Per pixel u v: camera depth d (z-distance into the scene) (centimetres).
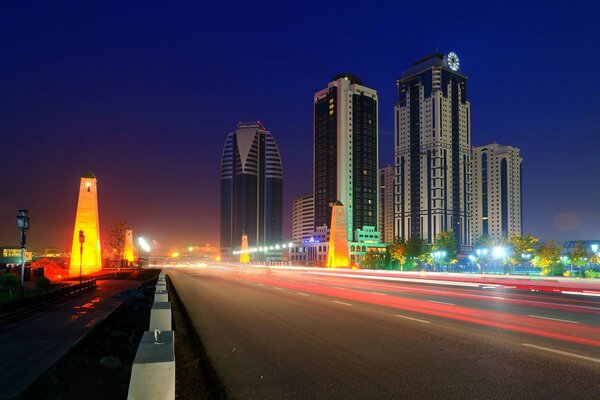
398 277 5397
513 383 730
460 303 2089
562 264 7900
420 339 1136
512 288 3306
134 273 5959
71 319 1647
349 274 6575
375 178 19075
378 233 18838
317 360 921
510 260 8088
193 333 1313
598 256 7381
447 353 965
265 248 15438
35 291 2905
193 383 791
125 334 1421
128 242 11469
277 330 1327
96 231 6569
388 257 11269
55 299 2364
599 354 941
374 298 2381
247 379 791
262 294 2736
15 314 1741
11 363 923
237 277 5553
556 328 1301
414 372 808
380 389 708
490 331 1252
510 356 928
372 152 19100
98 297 2705
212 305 2127
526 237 8044
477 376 775
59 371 877
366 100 19175
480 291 2942
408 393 685
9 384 767
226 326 1437
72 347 1091
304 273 7138
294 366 875
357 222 18438
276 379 784
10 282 3033
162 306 944
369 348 1030
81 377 845
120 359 1062
